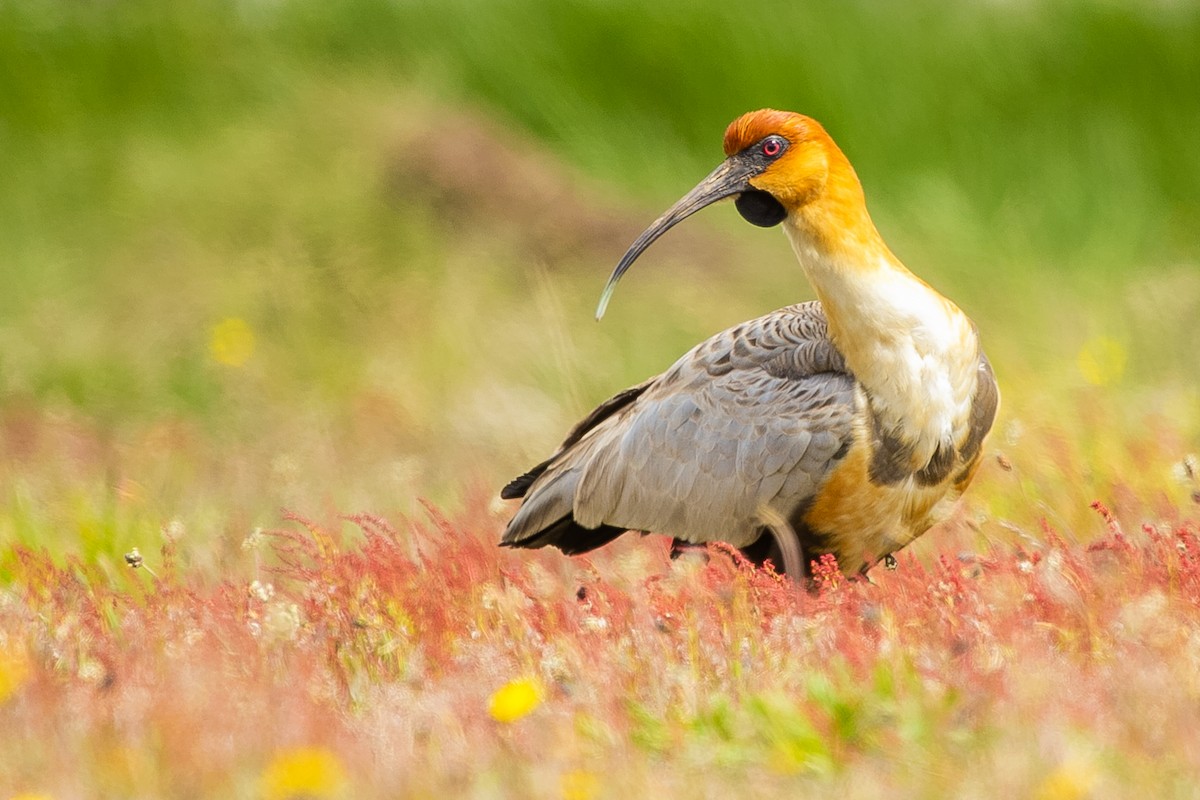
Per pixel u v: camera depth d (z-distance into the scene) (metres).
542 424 15.37
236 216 19.95
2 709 7.23
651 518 9.74
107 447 15.30
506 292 19.38
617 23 23.61
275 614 7.97
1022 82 23.09
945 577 8.02
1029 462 11.08
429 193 20.78
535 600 8.34
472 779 6.25
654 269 19.64
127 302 18.78
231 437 15.66
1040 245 20.58
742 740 6.54
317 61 23.23
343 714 7.23
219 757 6.46
